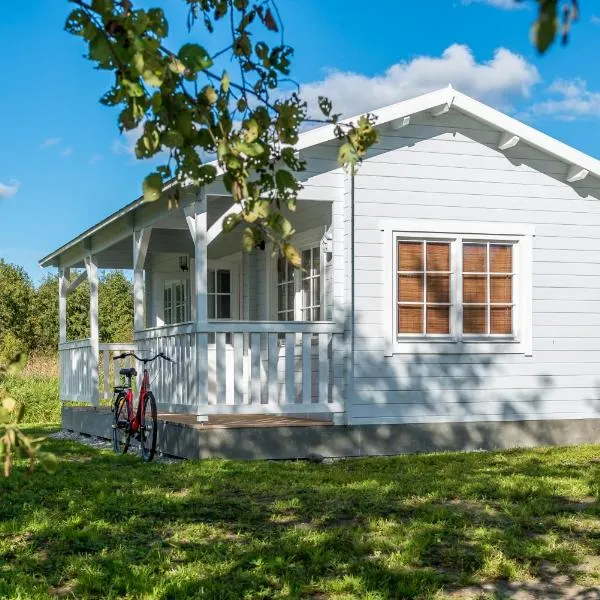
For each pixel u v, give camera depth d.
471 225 12.23
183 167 2.67
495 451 11.80
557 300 12.61
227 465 10.43
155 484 9.05
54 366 29.64
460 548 6.45
